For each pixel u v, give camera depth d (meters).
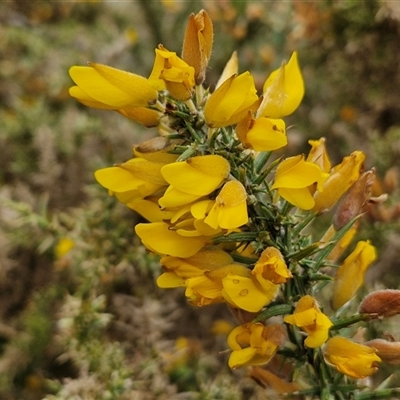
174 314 0.26
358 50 0.32
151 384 0.24
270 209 0.17
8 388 0.29
